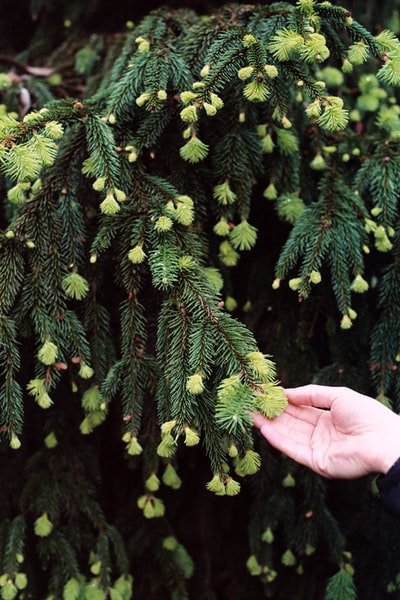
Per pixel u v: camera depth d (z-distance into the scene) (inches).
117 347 53.6
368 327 54.1
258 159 49.6
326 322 54.1
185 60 49.0
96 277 48.9
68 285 45.9
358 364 55.0
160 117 47.7
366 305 54.3
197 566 62.3
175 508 62.3
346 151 53.7
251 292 56.3
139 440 51.3
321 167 52.8
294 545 58.0
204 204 51.3
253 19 48.9
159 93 45.7
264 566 55.9
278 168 51.6
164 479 49.4
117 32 67.2
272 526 55.7
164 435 42.0
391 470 39.6
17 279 45.3
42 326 45.2
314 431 43.8
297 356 55.2
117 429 57.6
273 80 45.9
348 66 47.2
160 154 50.2
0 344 44.3
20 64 62.4
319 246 48.1
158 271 43.7
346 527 58.1
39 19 72.7
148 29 51.9
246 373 40.9
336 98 44.2
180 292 44.3
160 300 48.6
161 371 45.9
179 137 49.6
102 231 45.9
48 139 43.1
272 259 56.2
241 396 39.9
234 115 49.1
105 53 62.5
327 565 59.6
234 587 62.6
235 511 63.3
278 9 48.6
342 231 48.9
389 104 60.5
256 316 55.6
